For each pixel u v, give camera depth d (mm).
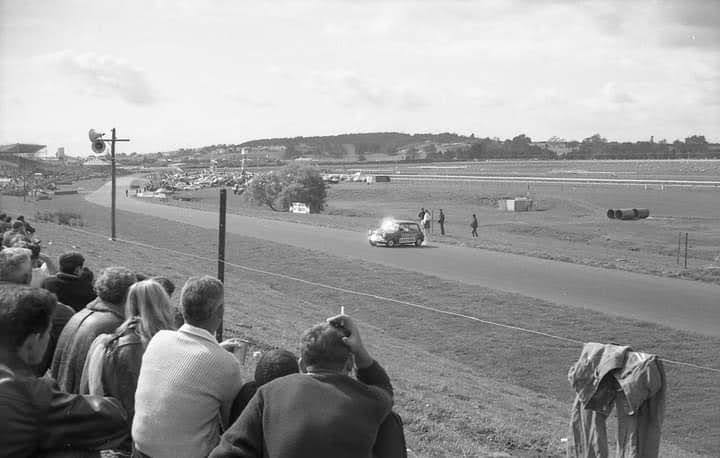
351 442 3875
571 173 178250
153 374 4723
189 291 4836
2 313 3490
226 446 3980
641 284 34031
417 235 48594
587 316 26828
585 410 7305
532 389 20609
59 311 6695
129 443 6160
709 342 23609
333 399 3965
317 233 54719
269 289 31312
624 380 6875
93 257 28172
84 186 160750
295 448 3816
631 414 6895
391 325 27203
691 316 27234
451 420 11625
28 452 3338
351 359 4629
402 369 17250
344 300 30828
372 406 4023
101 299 5965
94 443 3516
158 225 56500
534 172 191875
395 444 4148
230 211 77688
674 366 21531
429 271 37031
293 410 3918
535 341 24234
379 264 38250
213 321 4902
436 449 9367
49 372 6664
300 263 38562
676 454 15031
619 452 7027
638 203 93375
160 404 4633
